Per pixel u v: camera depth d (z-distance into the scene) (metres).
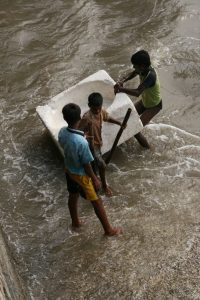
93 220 5.21
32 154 6.13
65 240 5.02
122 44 8.02
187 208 5.14
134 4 8.92
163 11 8.70
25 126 6.54
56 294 4.43
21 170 5.92
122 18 8.61
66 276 4.59
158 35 8.16
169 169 5.79
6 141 6.34
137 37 8.16
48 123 5.77
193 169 5.76
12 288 3.98
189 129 6.39
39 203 5.50
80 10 8.83
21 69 7.59
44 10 8.87
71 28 8.43
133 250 4.69
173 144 6.15
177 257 4.52
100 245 4.85
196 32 8.19
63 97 6.00
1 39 8.21
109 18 8.62
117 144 5.70
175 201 5.28
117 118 5.59
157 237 4.79
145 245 4.72
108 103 6.01
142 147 6.12
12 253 4.89
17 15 8.77
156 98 5.79
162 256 4.56
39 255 4.88
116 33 8.27
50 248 4.94
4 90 7.20
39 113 5.89
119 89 5.71
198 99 6.88
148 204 5.29
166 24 8.40
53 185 5.72
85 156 4.42
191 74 7.32
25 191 5.66
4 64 7.71
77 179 4.61
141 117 5.90
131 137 6.05
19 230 5.18
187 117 6.58
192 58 7.60
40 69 7.57
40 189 5.68
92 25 8.46
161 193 5.44
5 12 8.86
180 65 7.48
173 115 6.62
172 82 7.20
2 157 6.11
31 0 9.16
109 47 7.98
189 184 5.53
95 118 5.08
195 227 4.82
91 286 4.42
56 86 7.21
